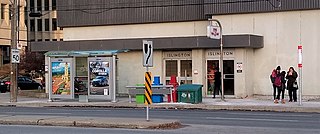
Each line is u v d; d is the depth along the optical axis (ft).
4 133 51.01
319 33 97.96
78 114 73.31
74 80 99.96
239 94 101.91
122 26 120.26
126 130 52.44
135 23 118.11
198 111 79.97
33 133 50.85
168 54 112.06
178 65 111.04
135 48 111.45
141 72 115.34
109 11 120.88
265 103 88.94
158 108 87.86
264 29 102.89
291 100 91.61
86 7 123.65
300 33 99.66
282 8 100.07
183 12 112.37
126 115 70.90
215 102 92.12
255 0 102.37
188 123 59.36
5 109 87.56
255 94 104.63
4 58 239.50
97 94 97.91
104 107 92.22
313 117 67.67
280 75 88.53
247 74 102.83
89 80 98.22
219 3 105.29
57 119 60.75
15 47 102.83
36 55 207.72
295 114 73.46
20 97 120.37
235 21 105.19
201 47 103.76
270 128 53.36
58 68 100.63
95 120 58.85
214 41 101.65
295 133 48.75
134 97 111.65
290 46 100.68
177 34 113.80
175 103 90.58
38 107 93.71
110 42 114.11
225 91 103.81
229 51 103.19
